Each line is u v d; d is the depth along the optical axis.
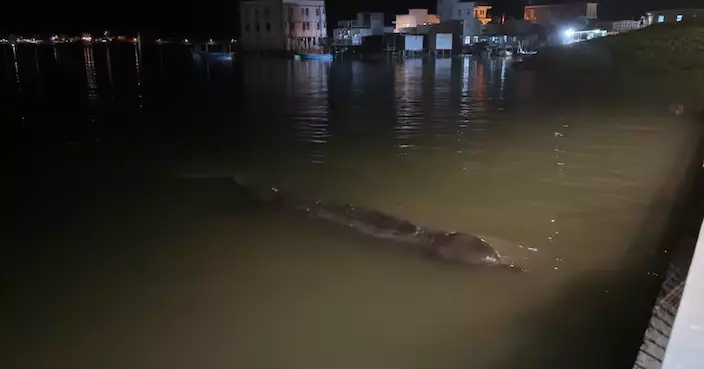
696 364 3.65
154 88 36.06
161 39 118.00
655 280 7.48
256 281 8.07
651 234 9.17
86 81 41.34
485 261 8.37
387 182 13.02
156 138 19.05
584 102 25.92
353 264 8.55
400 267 8.39
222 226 10.39
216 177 13.89
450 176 13.39
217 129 20.69
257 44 81.94
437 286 7.73
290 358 6.17
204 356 6.29
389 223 9.83
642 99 26.30
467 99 27.86
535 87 33.16
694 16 48.78
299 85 36.69
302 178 13.55
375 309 7.17
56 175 14.23
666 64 39.22
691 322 4.00
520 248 8.82
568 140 17.03
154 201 12.03
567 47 49.03
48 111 25.70
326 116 23.19
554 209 10.80
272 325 6.87
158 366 6.14
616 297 7.16
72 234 10.12
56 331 6.89
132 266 8.69
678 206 10.39
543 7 75.06
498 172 13.60
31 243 9.70
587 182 12.51
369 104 26.61
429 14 81.62
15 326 7.02
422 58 67.06
